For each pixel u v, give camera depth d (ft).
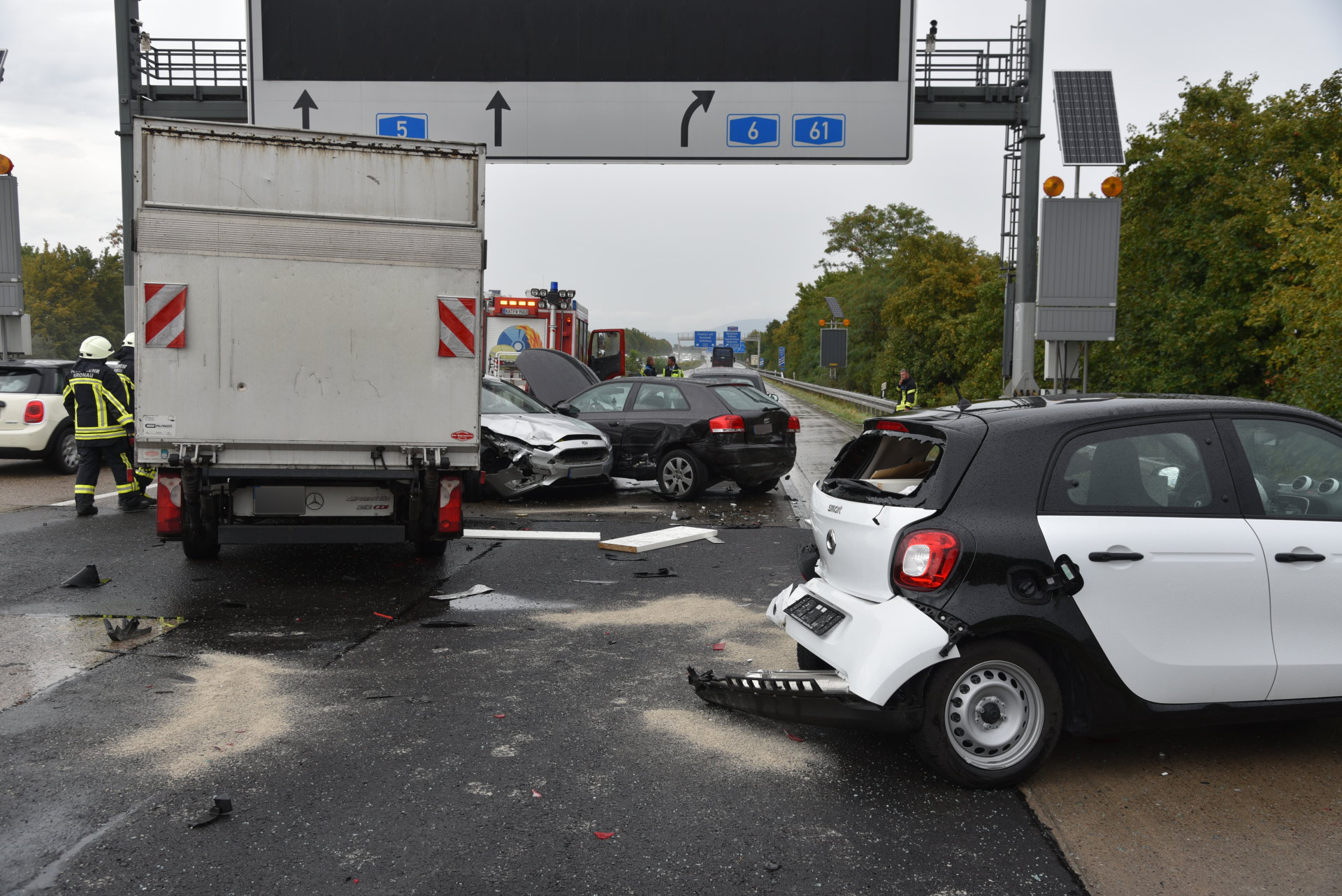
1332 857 10.94
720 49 49.06
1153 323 64.95
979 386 105.50
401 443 24.02
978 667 12.55
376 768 13.24
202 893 9.98
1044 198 44.91
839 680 12.85
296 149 23.31
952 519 12.61
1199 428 13.44
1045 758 12.74
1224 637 12.87
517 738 14.40
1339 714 13.23
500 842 11.16
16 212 51.72
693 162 49.49
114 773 12.94
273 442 23.57
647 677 17.40
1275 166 64.13
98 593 23.61
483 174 24.17
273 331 23.43
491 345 78.18
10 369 47.65
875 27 48.70
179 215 22.91
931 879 10.43
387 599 23.44
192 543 26.32
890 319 171.94
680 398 41.86
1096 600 12.52
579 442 39.04
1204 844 11.25
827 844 11.20
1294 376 42.83
